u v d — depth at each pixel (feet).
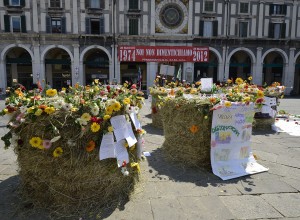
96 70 97.86
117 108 10.98
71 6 85.81
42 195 11.19
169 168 15.60
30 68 95.50
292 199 11.94
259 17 92.27
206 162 15.88
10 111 11.15
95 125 10.40
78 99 11.61
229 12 91.25
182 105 15.93
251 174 14.79
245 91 22.48
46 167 10.73
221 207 11.20
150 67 88.17
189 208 11.10
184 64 87.66
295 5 93.09
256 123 27.02
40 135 10.52
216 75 101.09
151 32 88.79
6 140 11.09
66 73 97.14
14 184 13.12
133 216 10.45
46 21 85.40
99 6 86.89
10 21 84.28
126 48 83.87
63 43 86.74
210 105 14.98
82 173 10.74
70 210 10.71
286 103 63.21
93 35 86.38
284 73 95.81
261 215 10.61
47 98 11.81
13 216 10.44
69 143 10.34
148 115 37.04
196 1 89.35
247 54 96.78
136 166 12.30
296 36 94.73
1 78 85.20
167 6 88.12
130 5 87.51
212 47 91.71
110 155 10.94
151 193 12.41
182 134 16.16
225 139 15.39
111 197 11.43
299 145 21.08
